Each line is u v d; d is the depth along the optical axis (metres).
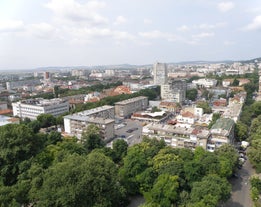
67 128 186.25
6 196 73.19
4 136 100.44
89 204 77.56
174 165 99.38
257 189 98.81
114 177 89.50
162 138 142.88
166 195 88.06
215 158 104.88
